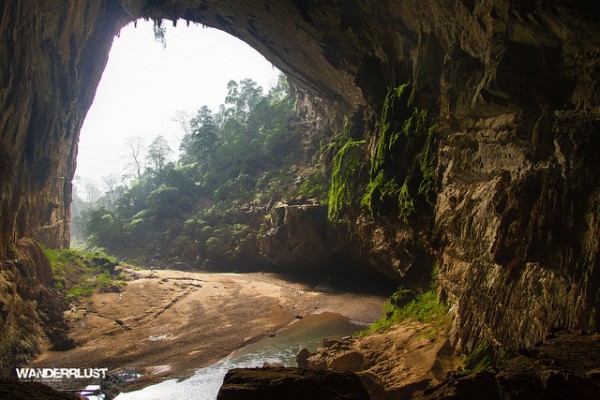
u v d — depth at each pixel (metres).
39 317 23.28
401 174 20.83
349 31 23.97
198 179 62.41
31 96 24.38
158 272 40.66
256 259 44.06
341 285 34.53
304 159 49.91
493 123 12.70
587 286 7.81
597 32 8.99
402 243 22.06
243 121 64.75
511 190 11.05
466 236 14.34
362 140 31.02
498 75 11.28
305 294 32.09
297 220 36.16
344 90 32.31
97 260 36.62
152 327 25.30
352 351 16.09
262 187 51.31
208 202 56.84
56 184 34.88
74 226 80.25
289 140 53.69
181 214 57.16
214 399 15.48
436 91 18.20
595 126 8.39
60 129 30.34
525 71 10.95
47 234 32.59
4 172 22.16
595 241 7.87
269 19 29.53
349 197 29.55
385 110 21.92
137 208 63.59
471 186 14.90
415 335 16.17
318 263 36.41
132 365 19.44
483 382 5.75
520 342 10.00
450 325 15.35
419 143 19.30
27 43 22.20
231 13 31.73
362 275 34.84
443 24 16.44
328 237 34.03
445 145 16.86
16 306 21.44
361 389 4.58
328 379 4.50
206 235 49.53
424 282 21.62
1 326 19.27
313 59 31.66
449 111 15.52
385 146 21.61
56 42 26.03
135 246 55.44
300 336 22.66
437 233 17.31
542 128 10.23
